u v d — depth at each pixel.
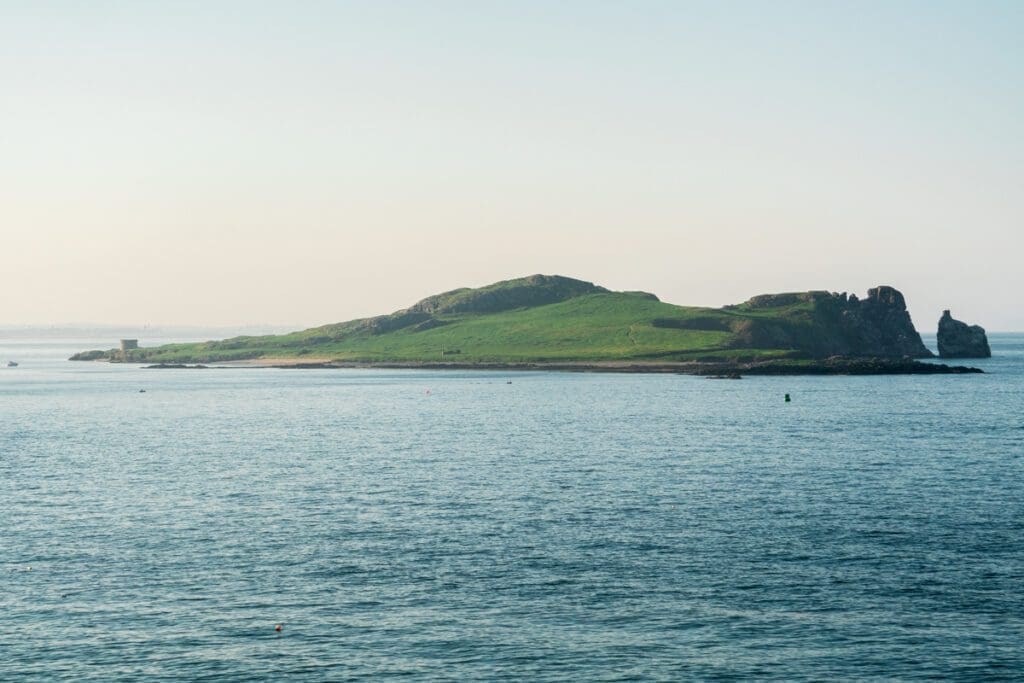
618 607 52.75
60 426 159.62
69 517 75.69
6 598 54.19
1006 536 68.06
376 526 71.94
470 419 167.12
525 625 50.16
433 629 49.59
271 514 76.62
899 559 61.91
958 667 45.06
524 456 113.00
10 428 156.25
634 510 77.81
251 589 55.88
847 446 121.19
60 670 44.53
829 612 52.00
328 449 121.75
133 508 79.38
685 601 53.72
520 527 71.44
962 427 145.88
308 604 53.28
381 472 99.94
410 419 168.50
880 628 49.69
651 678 43.94
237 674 44.25
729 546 65.31
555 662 45.59
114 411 193.88
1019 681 43.66
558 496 84.44
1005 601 53.66
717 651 46.84
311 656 46.22
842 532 69.38
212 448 123.94
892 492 85.88
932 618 51.06
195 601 53.75
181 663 45.34
